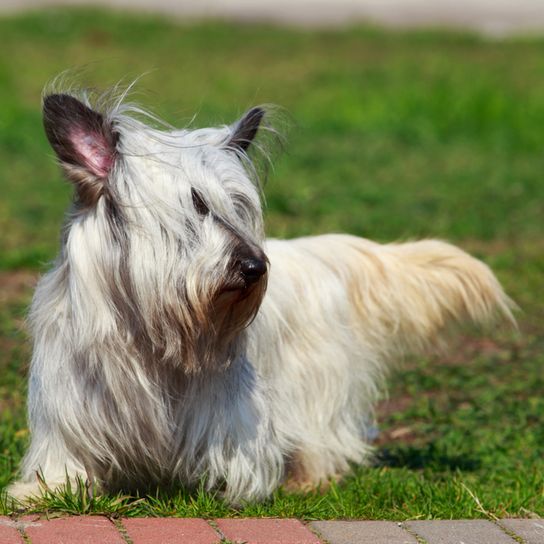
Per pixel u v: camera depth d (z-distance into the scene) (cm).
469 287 1103
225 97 3716
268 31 5444
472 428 1202
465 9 6575
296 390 1013
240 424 908
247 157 913
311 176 2688
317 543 787
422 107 3562
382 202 2397
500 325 1134
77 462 891
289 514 871
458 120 3434
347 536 808
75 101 845
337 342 1048
